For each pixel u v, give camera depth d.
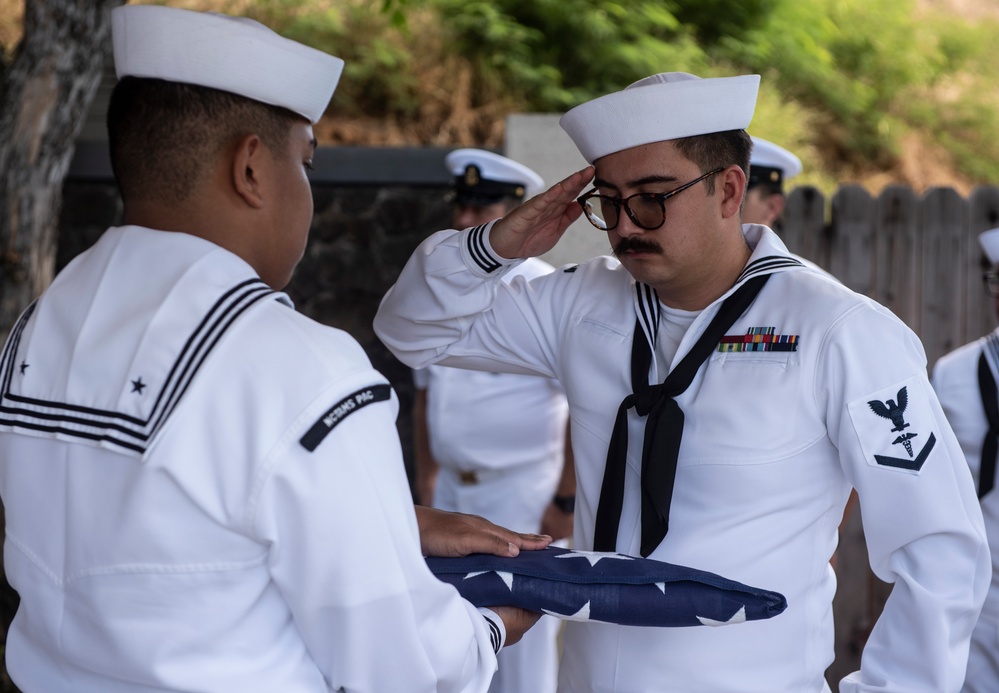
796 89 7.75
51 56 3.47
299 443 1.26
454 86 6.62
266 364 1.29
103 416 1.31
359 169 4.93
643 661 1.89
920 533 1.77
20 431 1.37
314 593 1.29
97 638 1.32
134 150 1.43
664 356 1.99
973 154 7.87
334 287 5.00
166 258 1.37
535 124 4.21
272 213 1.46
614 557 1.73
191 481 1.26
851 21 8.38
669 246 1.85
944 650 1.77
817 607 1.92
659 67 7.02
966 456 3.04
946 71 8.58
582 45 7.06
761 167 3.21
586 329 2.08
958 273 4.37
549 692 3.28
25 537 1.40
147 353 1.31
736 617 1.65
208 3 7.01
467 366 2.30
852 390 1.79
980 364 3.06
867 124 7.75
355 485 1.28
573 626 2.03
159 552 1.28
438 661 1.39
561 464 3.57
